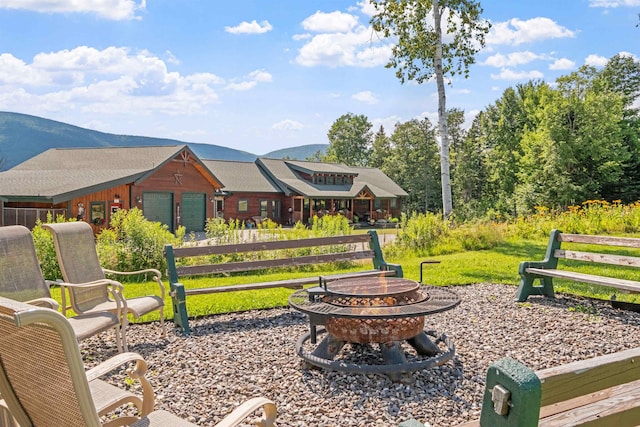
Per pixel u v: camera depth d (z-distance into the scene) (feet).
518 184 128.57
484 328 19.07
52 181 75.61
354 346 16.66
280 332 18.97
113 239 37.47
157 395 12.79
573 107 104.78
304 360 15.01
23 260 14.92
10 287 14.24
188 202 90.84
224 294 26.43
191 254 20.63
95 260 18.16
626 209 58.59
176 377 14.16
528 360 15.37
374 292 14.48
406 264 36.60
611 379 5.08
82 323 14.70
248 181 113.50
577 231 53.78
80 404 5.95
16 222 70.59
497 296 24.95
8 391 6.89
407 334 14.38
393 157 175.42
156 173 83.30
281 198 117.08
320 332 18.21
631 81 146.51
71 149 97.09
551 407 6.95
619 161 106.63
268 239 43.80
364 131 242.99
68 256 16.89
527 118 140.97
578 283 27.76
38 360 6.08
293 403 12.31
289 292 26.78
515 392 4.17
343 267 39.42
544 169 105.81
